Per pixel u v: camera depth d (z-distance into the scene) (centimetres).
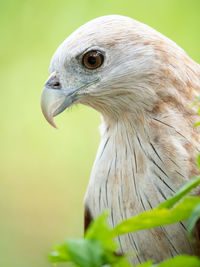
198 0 1783
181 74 876
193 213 546
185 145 847
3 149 1973
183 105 866
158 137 860
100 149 944
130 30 897
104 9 1823
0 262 1867
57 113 937
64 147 1933
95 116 1877
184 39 1781
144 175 865
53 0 1864
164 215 564
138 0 1812
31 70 1903
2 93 1931
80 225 1914
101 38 899
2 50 1892
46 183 1953
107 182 911
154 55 880
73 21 1842
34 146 1964
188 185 564
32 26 1875
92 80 917
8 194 1973
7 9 1870
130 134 889
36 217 1956
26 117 1953
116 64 897
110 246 514
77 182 1931
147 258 888
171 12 1792
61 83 934
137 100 881
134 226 569
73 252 507
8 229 1941
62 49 931
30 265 1888
